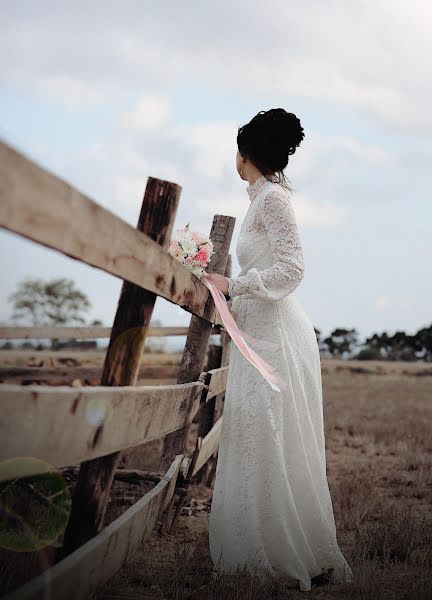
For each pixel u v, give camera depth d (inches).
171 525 175.5
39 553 124.6
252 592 122.6
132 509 107.4
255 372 144.8
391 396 903.1
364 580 133.5
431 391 1072.8
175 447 171.2
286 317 150.6
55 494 141.9
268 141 149.6
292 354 148.1
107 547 92.2
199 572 137.0
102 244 74.7
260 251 149.6
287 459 142.8
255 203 150.9
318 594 130.0
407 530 171.9
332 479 269.4
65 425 72.1
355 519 193.6
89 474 93.6
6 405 61.3
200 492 238.1
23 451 64.9
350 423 498.3
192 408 146.5
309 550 137.6
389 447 376.2
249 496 137.4
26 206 58.1
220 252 194.4
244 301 155.1
